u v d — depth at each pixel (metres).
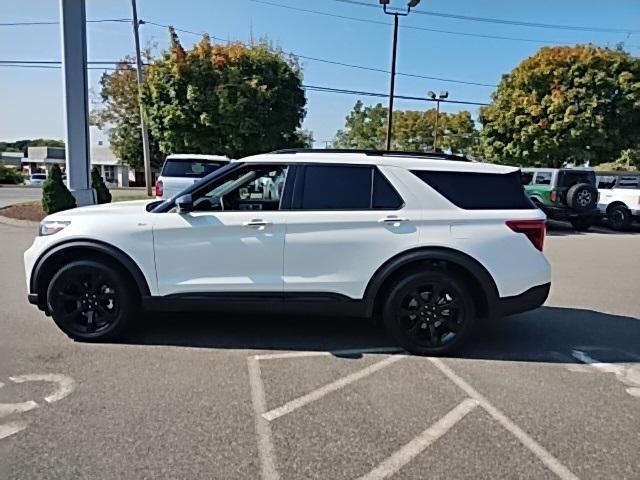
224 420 3.29
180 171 11.47
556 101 23.53
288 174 4.63
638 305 6.54
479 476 2.75
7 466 2.74
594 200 14.97
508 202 4.61
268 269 4.52
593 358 4.59
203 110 18.00
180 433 3.12
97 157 58.19
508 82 26.45
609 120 23.69
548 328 5.47
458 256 4.43
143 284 4.59
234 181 4.71
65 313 4.68
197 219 4.52
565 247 12.02
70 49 13.10
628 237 14.22
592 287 7.59
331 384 3.89
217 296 4.56
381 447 3.01
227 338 4.88
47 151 71.00
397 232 4.48
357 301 4.54
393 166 4.59
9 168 45.81
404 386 3.88
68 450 2.91
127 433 3.11
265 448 2.98
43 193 12.88
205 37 18.86
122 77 41.88
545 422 3.36
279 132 19.64
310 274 4.52
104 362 4.22
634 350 4.82
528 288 4.53
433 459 2.90
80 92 13.34
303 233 4.48
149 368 4.12
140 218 4.61
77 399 3.54
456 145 54.09
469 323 4.55
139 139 42.06
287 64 20.48
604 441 3.13
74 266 4.60
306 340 4.88
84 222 4.64
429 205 4.52
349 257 4.49
